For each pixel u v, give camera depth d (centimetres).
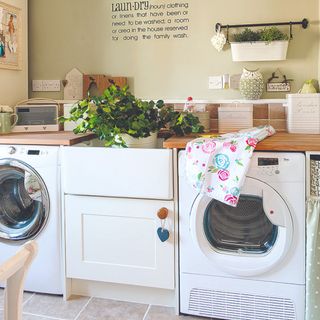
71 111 229
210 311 204
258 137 196
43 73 303
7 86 279
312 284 182
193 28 277
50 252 226
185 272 206
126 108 219
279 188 188
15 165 225
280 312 195
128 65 290
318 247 181
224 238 208
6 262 78
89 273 222
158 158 203
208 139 200
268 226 202
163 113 237
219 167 187
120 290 225
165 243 208
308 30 260
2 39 270
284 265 192
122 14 288
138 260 214
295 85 265
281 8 263
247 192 192
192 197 201
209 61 276
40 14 301
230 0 269
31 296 229
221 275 201
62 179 221
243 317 200
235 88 273
